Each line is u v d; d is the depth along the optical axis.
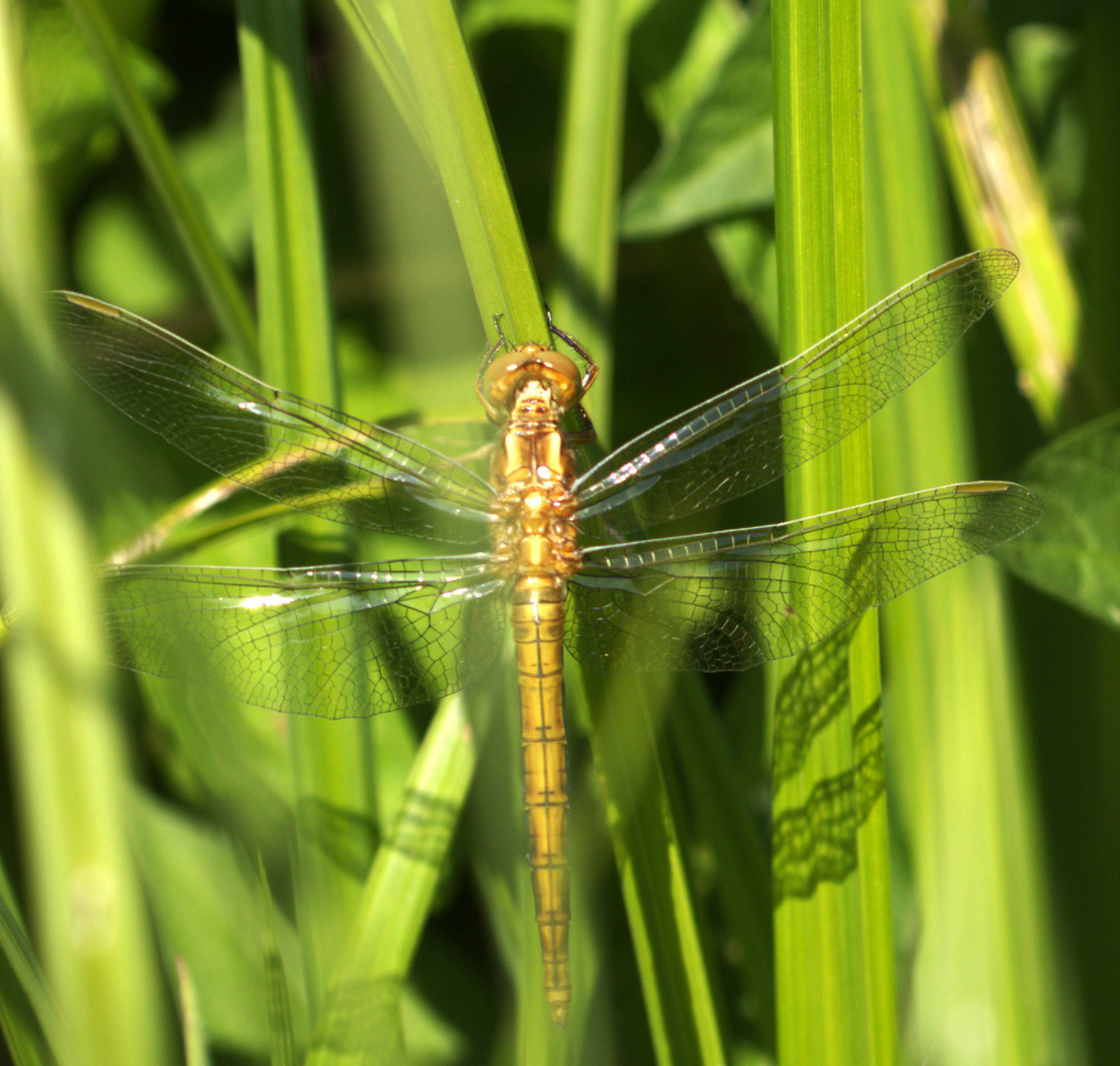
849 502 0.66
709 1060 0.66
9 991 0.66
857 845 0.66
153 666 0.67
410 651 0.67
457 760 0.67
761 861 0.67
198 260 0.68
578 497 0.68
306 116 0.67
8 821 0.68
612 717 0.66
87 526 0.65
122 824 0.65
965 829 0.68
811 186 0.66
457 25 0.66
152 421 0.67
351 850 0.67
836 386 0.67
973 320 0.67
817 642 0.66
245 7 0.67
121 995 0.65
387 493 0.67
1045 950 0.68
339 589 0.67
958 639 0.68
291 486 0.67
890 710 0.68
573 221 0.68
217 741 0.67
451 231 0.67
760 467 0.67
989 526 0.67
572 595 0.67
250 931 0.68
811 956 0.66
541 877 0.67
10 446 0.65
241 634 0.67
